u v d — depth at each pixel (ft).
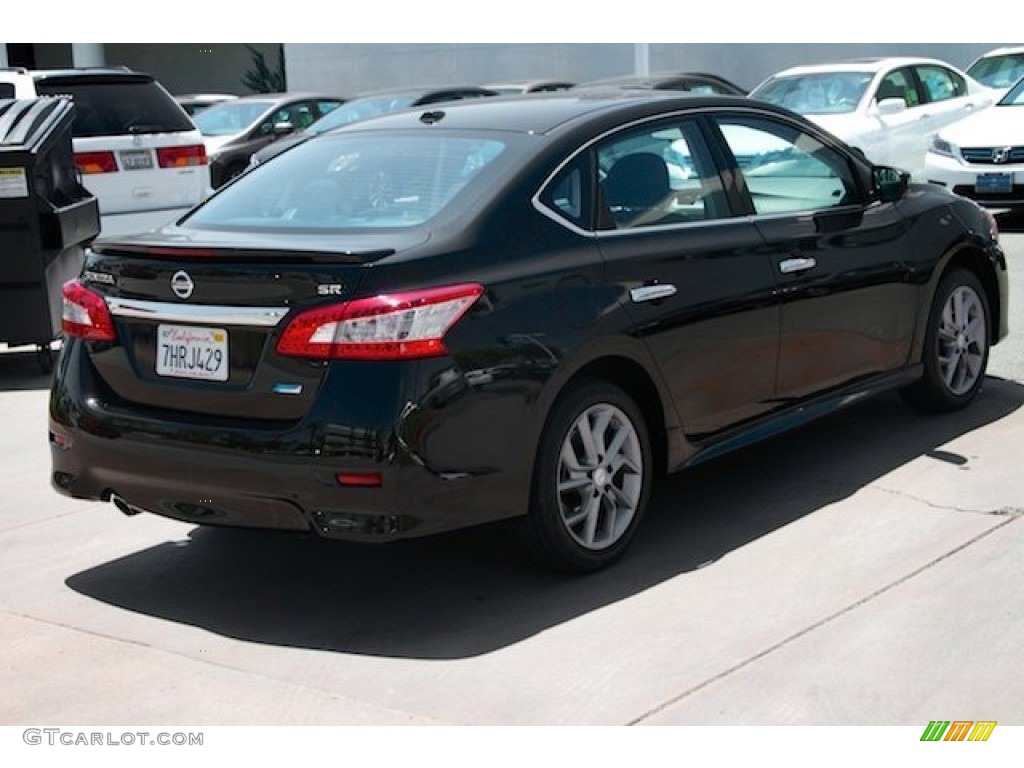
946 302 21.72
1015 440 20.76
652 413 17.06
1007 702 12.85
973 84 52.31
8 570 17.62
